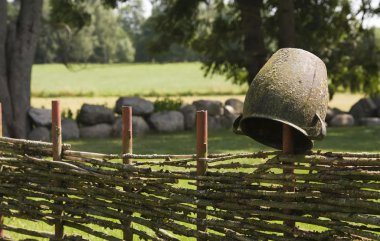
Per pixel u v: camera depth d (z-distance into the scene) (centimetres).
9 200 554
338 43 2156
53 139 511
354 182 372
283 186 405
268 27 2202
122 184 475
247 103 391
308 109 375
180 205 452
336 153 385
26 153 536
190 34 2316
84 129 1734
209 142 1485
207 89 4103
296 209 398
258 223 416
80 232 614
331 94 2259
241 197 421
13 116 1589
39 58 7756
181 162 451
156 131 1844
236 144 1431
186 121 1906
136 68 7550
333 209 381
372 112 2097
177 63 8719
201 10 2277
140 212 472
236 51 2083
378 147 1330
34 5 1609
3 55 1581
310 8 2116
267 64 396
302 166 393
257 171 416
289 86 377
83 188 499
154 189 461
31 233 548
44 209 536
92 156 496
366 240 388
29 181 538
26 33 1605
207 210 439
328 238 390
